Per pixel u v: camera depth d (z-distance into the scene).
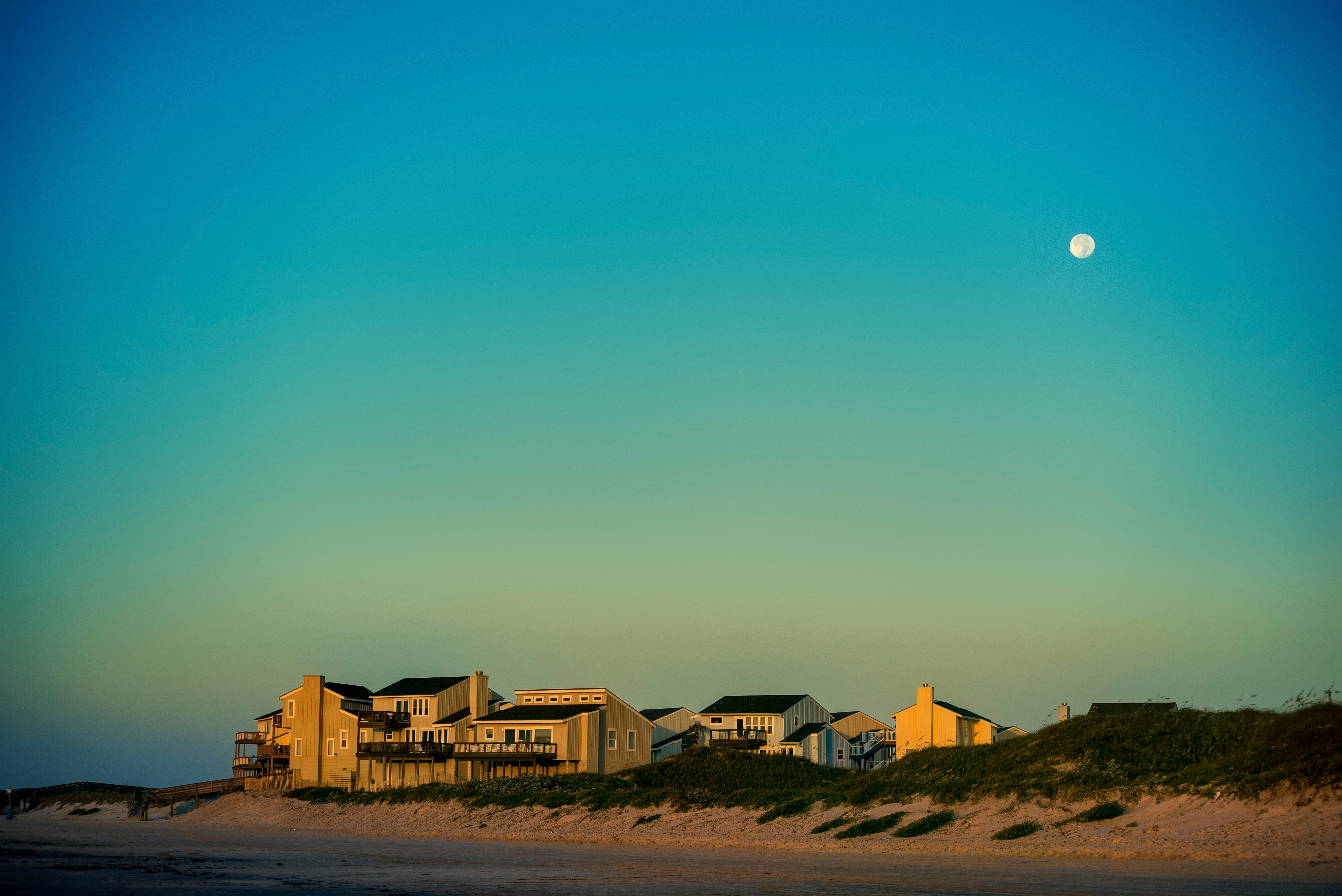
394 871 39.31
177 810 98.25
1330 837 34.34
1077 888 29.27
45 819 109.94
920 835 45.66
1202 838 36.59
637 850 49.22
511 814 68.81
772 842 49.19
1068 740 53.94
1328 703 42.53
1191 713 52.16
